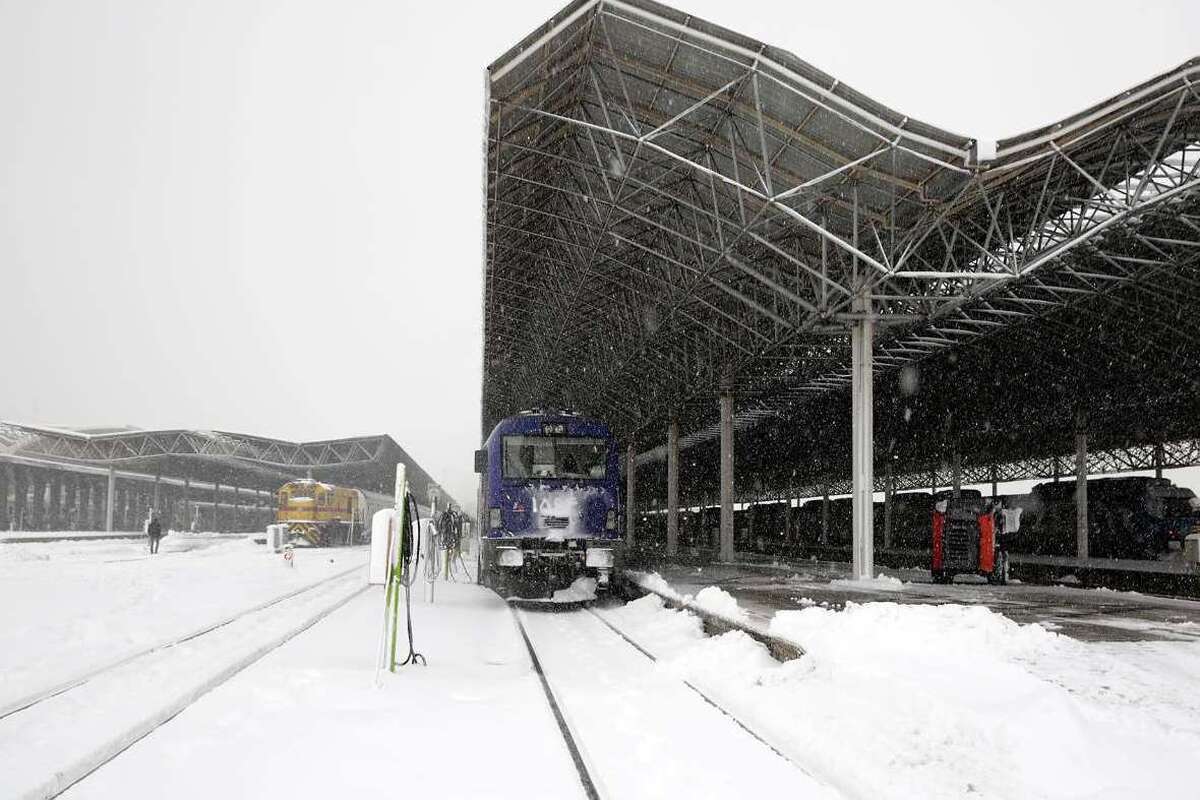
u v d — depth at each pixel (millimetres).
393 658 8344
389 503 65500
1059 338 24078
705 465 56875
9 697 6770
